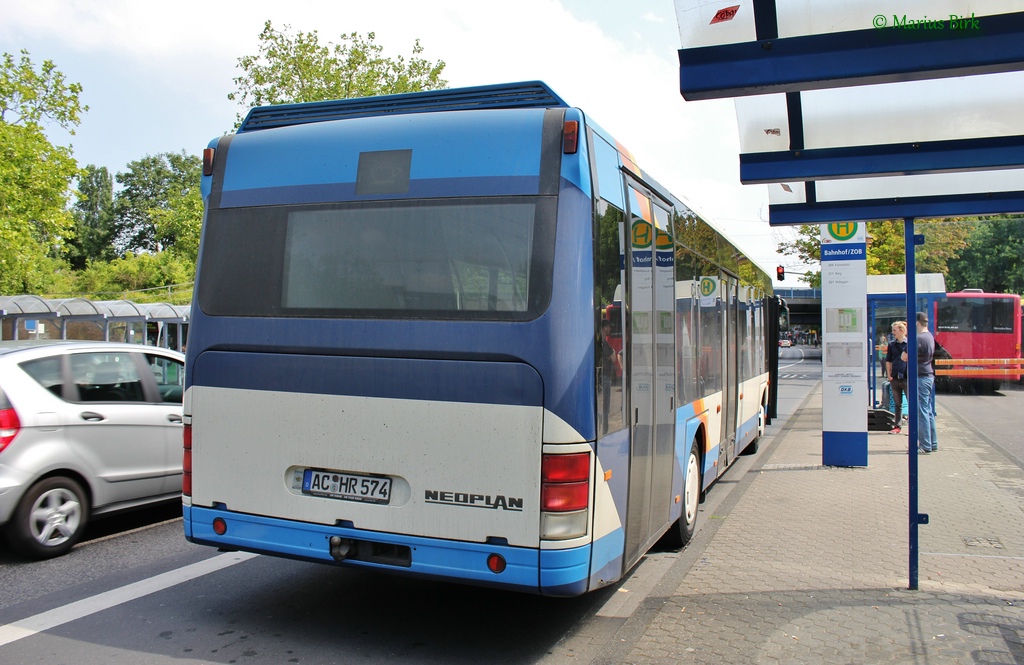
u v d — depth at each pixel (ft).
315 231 15.87
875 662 14.83
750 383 39.91
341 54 95.40
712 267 27.53
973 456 41.70
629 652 15.49
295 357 15.62
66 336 73.31
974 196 21.38
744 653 15.31
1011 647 15.47
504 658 15.30
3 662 14.82
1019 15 12.66
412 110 16.28
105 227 367.45
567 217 14.30
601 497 14.55
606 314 15.08
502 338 14.16
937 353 74.79
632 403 16.52
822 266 38.32
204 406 16.44
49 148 91.30
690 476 23.50
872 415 51.11
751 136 18.89
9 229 88.33
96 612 17.60
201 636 16.26
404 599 18.80
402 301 14.99
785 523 26.53
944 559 21.89
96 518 23.32
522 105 15.53
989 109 17.31
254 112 17.75
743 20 13.75
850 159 18.43
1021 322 99.91
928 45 13.04
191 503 16.56
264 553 15.92
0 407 20.92
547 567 13.76
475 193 14.82
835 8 13.39
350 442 15.11
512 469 13.99
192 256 275.80
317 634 16.47
